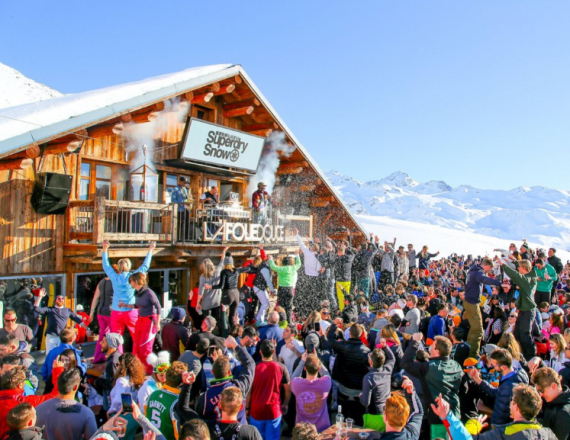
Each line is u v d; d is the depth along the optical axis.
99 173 10.64
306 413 5.30
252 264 11.22
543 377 4.61
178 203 10.51
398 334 7.85
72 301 9.76
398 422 3.91
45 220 9.30
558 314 8.77
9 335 5.68
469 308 8.54
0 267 8.55
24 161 7.87
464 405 5.55
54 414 4.03
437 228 60.47
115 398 4.84
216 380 4.82
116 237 9.17
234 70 11.76
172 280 12.53
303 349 6.65
